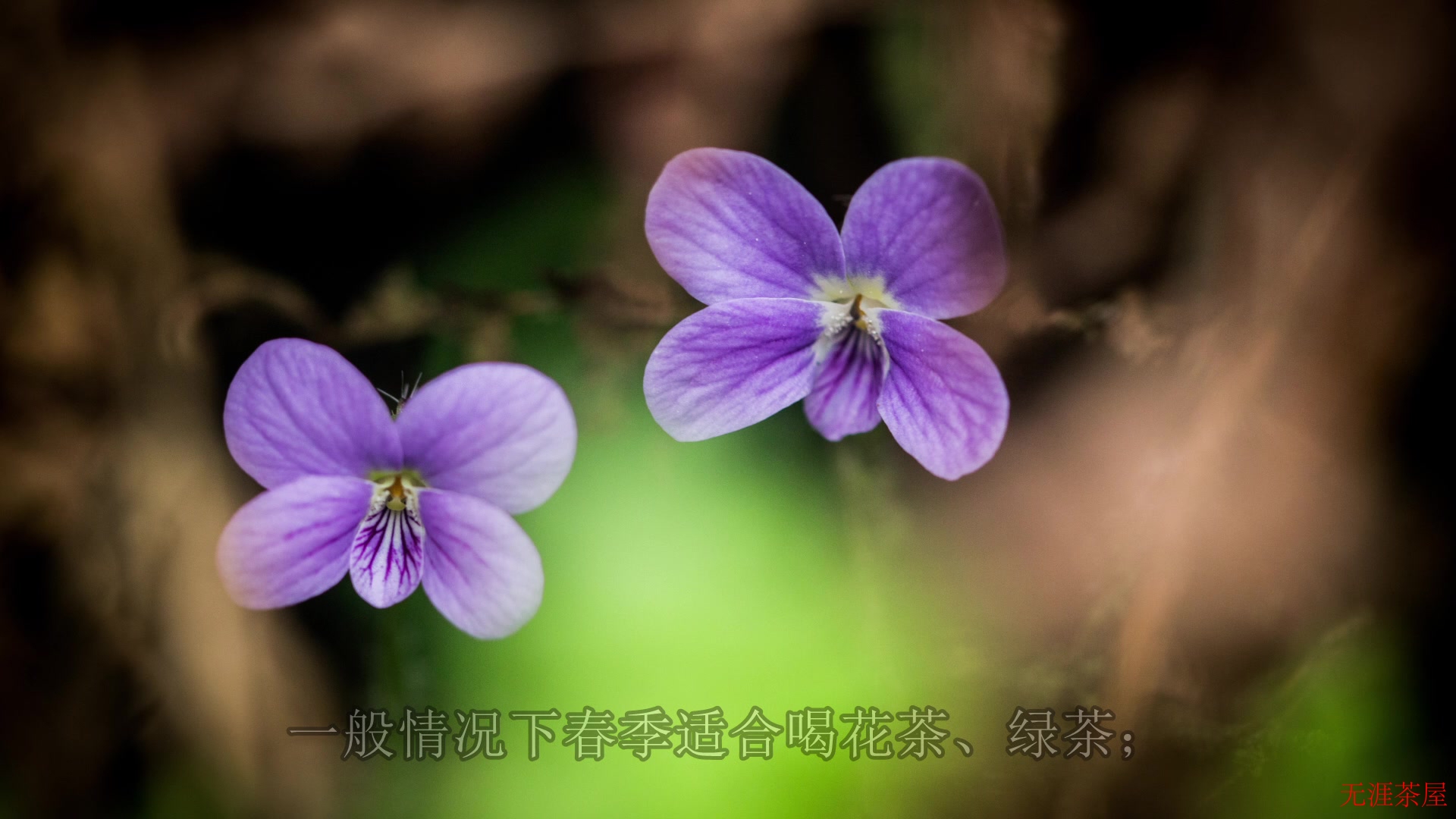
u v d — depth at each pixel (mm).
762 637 232
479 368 213
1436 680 239
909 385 215
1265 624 239
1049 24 247
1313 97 246
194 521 245
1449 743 237
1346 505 242
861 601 234
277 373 213
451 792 233
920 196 211
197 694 241
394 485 217
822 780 229
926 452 215
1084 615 239
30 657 243
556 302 240
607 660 231
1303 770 235
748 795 229
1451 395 244
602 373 240
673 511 236
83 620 244
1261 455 241
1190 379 241
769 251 215
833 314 216
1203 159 246
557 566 234
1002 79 247
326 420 214
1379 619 241
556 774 230
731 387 216
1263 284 244
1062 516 241
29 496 245
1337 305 244
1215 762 236
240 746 240
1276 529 240
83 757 241
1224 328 243
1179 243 246
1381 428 244
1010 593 240
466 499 214
